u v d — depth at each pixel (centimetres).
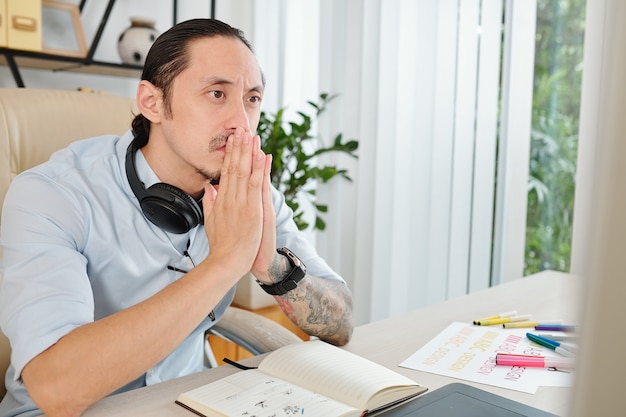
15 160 114
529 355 89
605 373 19
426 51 205
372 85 220
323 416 63
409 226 213
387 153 216
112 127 126
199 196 105
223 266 84
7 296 81
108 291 102
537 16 196
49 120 119
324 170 216
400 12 208
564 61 194
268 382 74
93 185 100
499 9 183
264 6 289
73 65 224
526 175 181
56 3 225
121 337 73
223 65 92
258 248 90
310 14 273
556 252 199
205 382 78
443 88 199
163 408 70
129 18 255
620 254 18
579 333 19
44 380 71
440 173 202
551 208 199
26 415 96
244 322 111
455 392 71
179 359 108
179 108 94
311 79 274
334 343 98
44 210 92
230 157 89
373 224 220
